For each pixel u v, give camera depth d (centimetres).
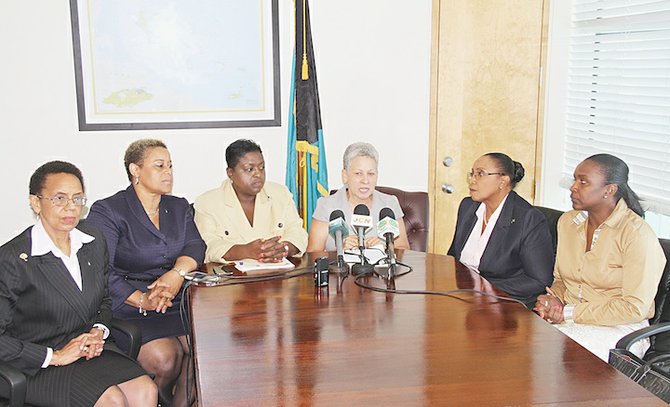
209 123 386
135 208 275
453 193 420
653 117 343
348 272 264
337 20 394
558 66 414
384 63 403
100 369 221
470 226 299
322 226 305
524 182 424
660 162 338
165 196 295
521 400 154
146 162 271
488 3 405
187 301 240
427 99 411
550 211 307
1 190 370
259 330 200
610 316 252
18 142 368
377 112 408
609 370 170
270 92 390
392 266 259
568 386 161
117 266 276
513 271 285
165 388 262
